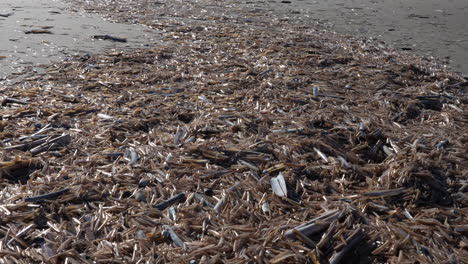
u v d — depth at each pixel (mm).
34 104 4566
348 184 3256
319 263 2402
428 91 5668
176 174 3223
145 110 4461
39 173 3230
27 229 2623
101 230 2650
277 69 6191
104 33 8188
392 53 7930
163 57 6707
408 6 13422
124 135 3885
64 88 5145
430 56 7910
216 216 2768
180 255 2416
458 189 3266
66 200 2893
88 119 4227
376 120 4449
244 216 2783
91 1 11750
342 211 2805
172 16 10289
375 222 2818
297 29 9562
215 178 3213
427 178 3252
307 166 3412
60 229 2637
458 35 9680
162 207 2863
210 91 5203
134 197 2965
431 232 2754
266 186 3125
